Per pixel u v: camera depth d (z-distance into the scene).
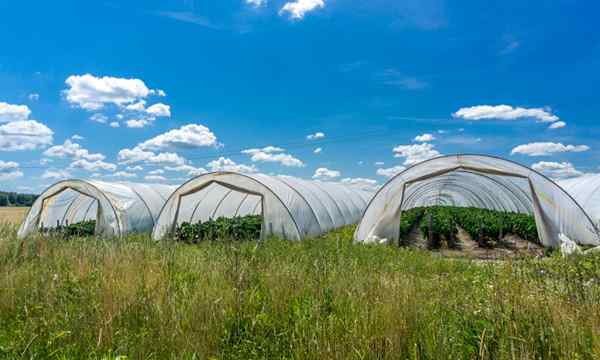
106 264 7.54
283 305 5.71
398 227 15.77
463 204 39.09
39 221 18.81
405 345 4.39
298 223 16.47
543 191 14.59
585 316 4.58
